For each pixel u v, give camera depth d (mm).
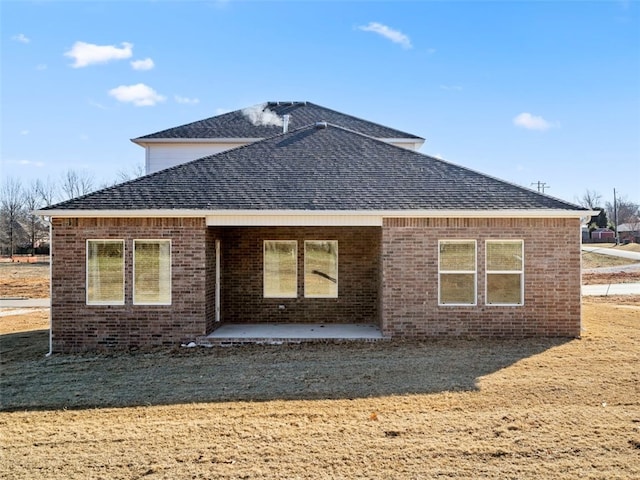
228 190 13242
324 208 12453
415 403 7895
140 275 12602
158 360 11102
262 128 20047
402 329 12664
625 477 5363
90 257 12594
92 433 6816
